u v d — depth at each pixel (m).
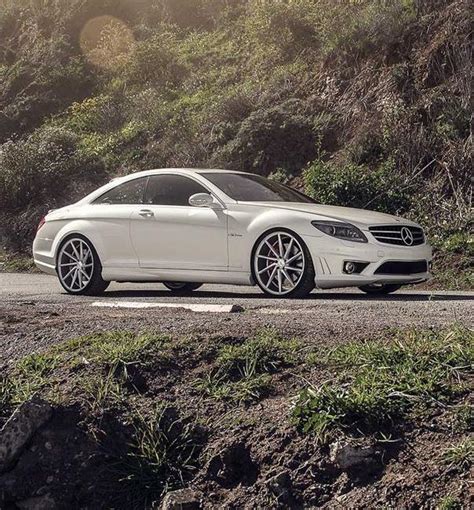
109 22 32.69
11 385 5.75
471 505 4.16
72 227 12.21
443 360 5.30
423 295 11.50
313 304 9.53
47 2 34.53
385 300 10.38
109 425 5.37
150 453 5.15
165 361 5.84
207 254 11.23
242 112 22.91
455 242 15.95
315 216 10.67
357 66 21.47
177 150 23.28
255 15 27.30
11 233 22.89
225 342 6.04
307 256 10.59
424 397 4.91
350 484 4.53
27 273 19.97
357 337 6.16
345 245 10.48
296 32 24.73
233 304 9.57
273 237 10.80
